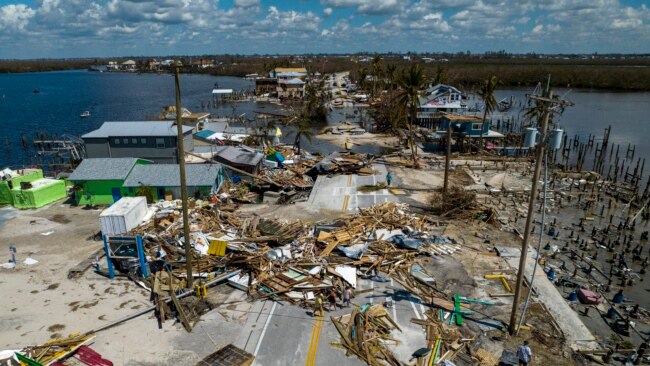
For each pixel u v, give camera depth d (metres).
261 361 22.97
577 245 39.44
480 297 29.28
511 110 130.12
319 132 98.94
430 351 23.52
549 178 58.84
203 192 47.81
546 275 32.94
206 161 53.75
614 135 93.38
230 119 111.50
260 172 57.88
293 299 28.61
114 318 27.11
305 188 55.06
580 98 155.50
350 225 39.25
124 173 47.94
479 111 109.12
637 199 51.34
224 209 44.44
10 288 30.80
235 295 29.64
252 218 42.28
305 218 43.16
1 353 23.05
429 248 35.88
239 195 49.81
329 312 27.39
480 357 23.14
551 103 21.19
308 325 26.11
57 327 26.28
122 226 36.50
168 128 58.09
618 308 29.77
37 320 27.00
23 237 39.69
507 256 35.31
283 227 38.88
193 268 32.38
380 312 26.80
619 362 23.75
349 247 35.19
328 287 29.38
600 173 65.12
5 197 48.06
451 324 26.19
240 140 74.56
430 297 28.88
